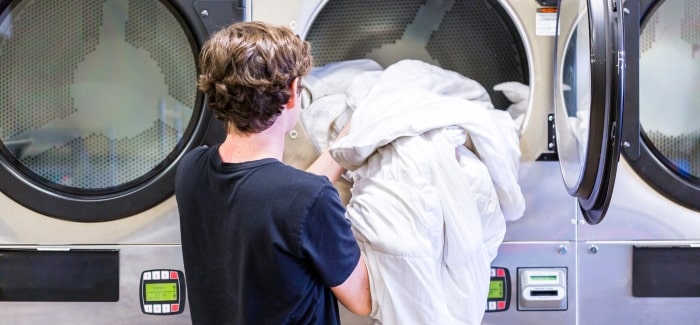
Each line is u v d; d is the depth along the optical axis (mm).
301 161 1682
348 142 1449
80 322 1686
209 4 1631
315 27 1852
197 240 1175
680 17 1699
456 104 1492
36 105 1706
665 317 1701
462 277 1405
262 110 1079
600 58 1257
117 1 1682
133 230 1675
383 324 1339
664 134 1719
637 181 1678
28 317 1684
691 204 1673
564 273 1698
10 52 1688
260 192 1062
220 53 1072
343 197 1675
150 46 1700
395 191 1371
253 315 1106
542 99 1678
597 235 1692
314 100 1734
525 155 1684
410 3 1861
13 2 1640
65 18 1690
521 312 1703
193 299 1198
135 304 1685
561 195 1688
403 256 1316
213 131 1654
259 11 1645
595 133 1292
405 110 1464
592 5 1286
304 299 1101
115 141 1723
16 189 1653
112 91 1716
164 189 1653
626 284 1697
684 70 1714
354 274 1185
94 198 1661
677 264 1685
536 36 1667
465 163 1481
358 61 1830
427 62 1899
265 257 1057
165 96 1710
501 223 1526
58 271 1671
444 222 1391
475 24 1855
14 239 1670
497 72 1864
